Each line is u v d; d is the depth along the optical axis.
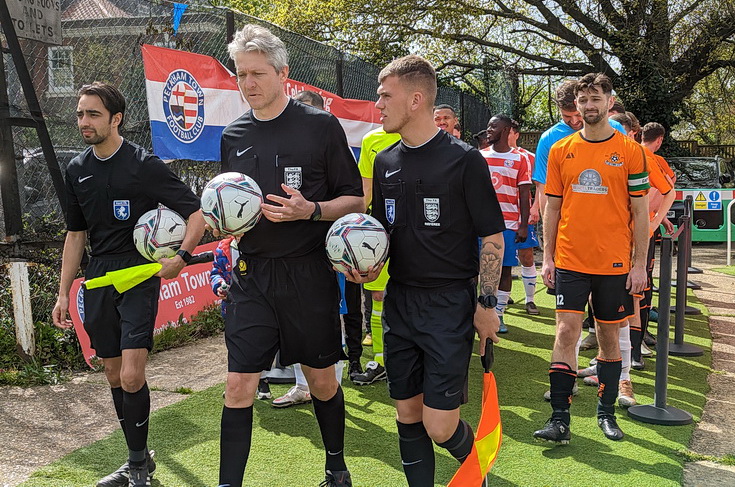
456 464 3.61
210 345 6.42
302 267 2.83
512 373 5.46
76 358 5.54
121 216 3.17
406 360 2.78
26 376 5.11
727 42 22.45
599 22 22.17
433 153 2.72
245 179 2.78
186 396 4.79
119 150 3.18
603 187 3.85
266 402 4.65
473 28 22.92
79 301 5.57
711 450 3.88
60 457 3.69
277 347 2.88
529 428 4.19
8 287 5.72
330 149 2.88
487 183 2.69
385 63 20.30
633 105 21.83
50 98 5.89
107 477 3.22
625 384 4.64
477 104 16.77
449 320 2.69
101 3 6.21
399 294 2.80
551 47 24.23
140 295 3.17
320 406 3.07
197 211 3.26
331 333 2.92
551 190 4.10
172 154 6.18
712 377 5.47
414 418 2.81
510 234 6.49
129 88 6.34
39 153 5.84
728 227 12.48
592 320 6.20
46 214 5.87
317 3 19.56
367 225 2.75
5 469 3.52
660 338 4.38
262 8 21.47
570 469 3.54
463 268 2.74
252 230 2.81
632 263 4.01
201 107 6.56
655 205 5.42
